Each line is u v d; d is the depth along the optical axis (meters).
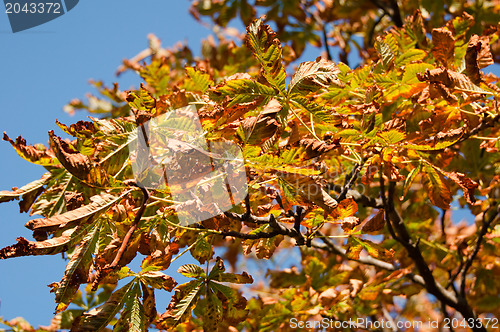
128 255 1.92
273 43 1.94
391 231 2.24
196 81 2.13
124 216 1.90
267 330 2.43
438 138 1.99
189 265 1.97
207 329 1.99
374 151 2.01
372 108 1.99
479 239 2.39
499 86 2.21
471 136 2.10
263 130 1.87
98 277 1.88
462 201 2.50
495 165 2.42
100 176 1.85
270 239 2.05
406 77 2.09
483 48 2.11
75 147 1.95
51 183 2.00
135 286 1.94
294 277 2.53
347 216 1.96
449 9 2.82
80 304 2.49
